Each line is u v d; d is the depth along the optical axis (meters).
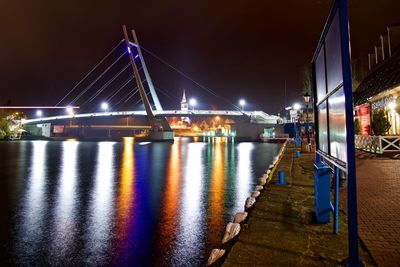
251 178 17.64
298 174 12.80
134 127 166.50
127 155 40.47
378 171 10.99
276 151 43.03
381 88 21.30
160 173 20.70
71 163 29.38
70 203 11.50
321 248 4.74
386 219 5.79
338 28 3.76
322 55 5.27
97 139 123.44
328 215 5.95
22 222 9.02
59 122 132.00
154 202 11.40
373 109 25.59
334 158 4.38
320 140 5.98
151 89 110.50
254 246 4.88
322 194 5.96
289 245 4.89
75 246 7.02
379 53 31.86
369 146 18.38
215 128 171.75
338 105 3.97
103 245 7.06
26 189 14.82
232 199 11.75
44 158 35.91
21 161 31.70
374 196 7.48
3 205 11.23
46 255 6.55
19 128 106.38
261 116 108.12
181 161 30.22
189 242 7.15
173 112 111.19
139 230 8.08
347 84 3.52
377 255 4.30
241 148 52.50
